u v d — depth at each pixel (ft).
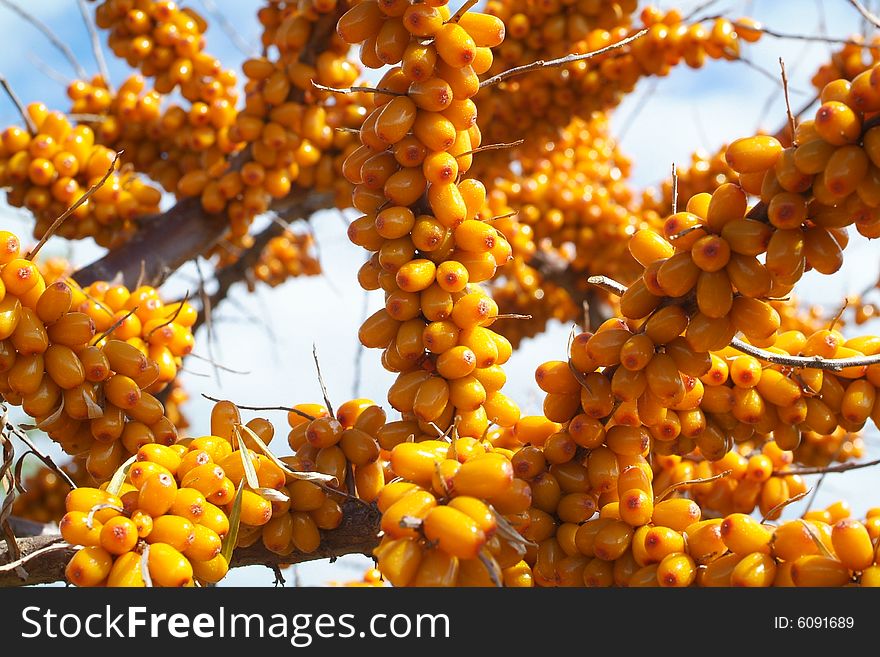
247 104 1.37
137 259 1.37
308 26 1.32
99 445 0.97
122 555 0.82
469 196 0.91
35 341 0.90
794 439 0.95
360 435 0.95
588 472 0.91
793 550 0.81
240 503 0.87
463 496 0.80
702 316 0.85
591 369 0.91
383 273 0.92
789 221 0.80
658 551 0.85
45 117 1.33
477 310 0.90
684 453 0.97
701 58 1.42
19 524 1.15
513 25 1.36
